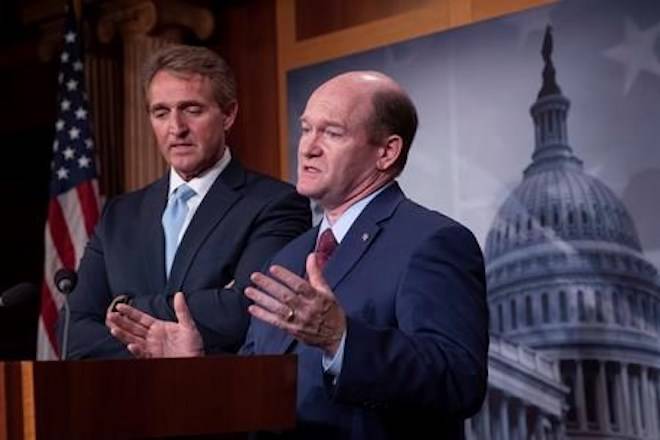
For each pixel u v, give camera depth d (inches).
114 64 236.5
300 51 218.2
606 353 169.3
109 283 114.0
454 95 193.2
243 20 230.2
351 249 85.0
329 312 70.1
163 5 227.6
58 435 56.8
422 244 81.8
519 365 178.7
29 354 247.0
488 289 183.9
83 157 214.1
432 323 77.9
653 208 166.6
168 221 113.5
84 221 209.9
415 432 80.8
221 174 114.8
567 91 178.1
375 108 86.6
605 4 174.7
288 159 218.1
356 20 209.9
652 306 165.0
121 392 59.8
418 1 200.5
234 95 116.0
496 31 188.2
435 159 194.5
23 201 260.5
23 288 88.4
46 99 253.0
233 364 65.1
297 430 80.7
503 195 184.5
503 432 179.5
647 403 164.2
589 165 174.4
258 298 68.9
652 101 168.1
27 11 250.7
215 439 67.4
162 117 113.4
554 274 176.2
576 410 171.5
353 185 87.8
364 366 71.9
